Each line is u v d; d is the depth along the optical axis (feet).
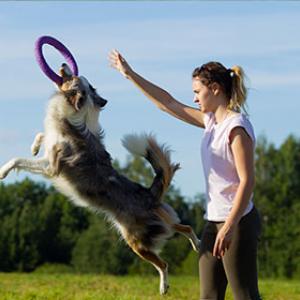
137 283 55.47
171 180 34.60
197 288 50.90
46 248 168.14
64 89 34.58
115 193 33.99
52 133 34.73
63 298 38.78
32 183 189.06
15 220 168.14
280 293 49.52
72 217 171.94
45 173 34.81
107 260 148.15
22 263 164.76
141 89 25.62
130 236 34.22
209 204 22.30
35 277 63.82
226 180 21.88
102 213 34.45
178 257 140.87
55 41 32.99
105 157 34.68
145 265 143.64
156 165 34.42
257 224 21.93
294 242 149.18
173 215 34.71
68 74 34.73
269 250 148.97
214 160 21.89
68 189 34.60
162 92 25.54
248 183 21.12
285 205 173.99
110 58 26.02
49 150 34.63
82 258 150.82
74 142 34.22
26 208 172.24
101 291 45.09
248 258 21.66
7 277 63.67
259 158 185.06
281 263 146.10
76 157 34.12
